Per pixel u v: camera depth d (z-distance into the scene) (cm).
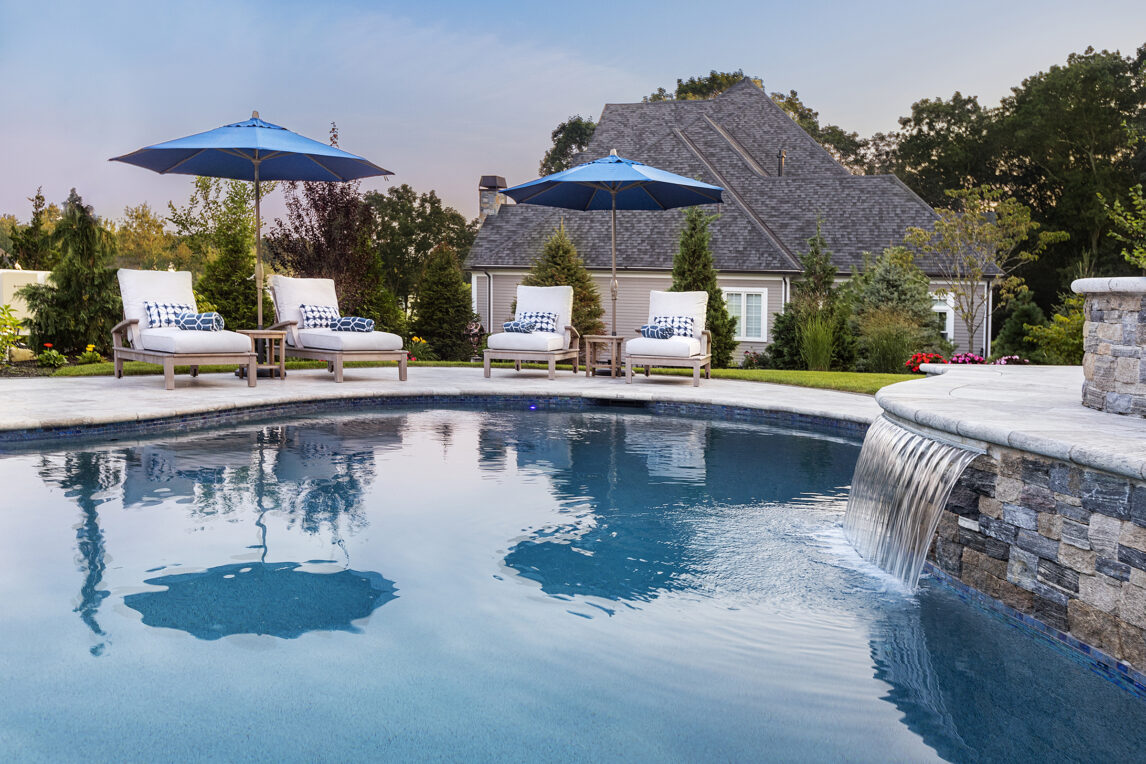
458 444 650
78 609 289
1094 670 263
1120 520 258
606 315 2128
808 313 1442
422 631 277
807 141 2453
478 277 2189
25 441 614
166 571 331
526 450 628
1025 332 1714
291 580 325
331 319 1038
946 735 218
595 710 225
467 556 362
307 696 229
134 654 254
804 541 398
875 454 432
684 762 200
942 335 1639
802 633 287
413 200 4353
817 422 760
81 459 559
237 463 555
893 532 378
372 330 1025
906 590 337
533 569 346
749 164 2327
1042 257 3378
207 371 1077
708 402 858
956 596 332
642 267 2086
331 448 621
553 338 1080
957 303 1875
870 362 1354
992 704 237
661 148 2377
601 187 1170
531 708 225
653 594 320
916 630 293
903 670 258
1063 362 1150
